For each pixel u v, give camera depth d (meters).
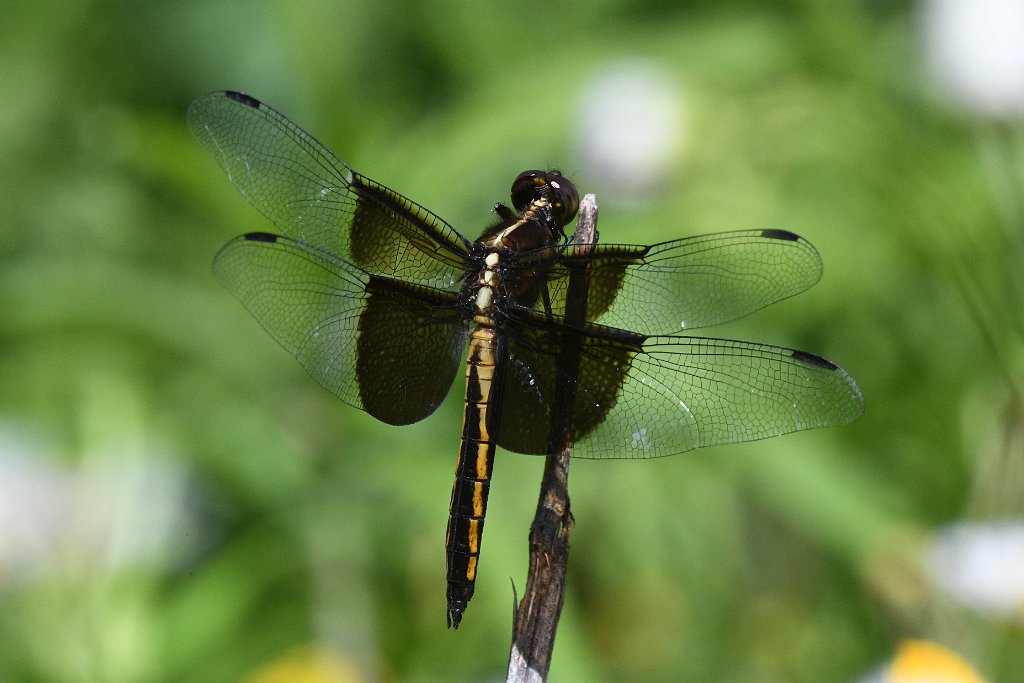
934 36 1.21
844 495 1.19
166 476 1.18
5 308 1.20
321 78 1.20
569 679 1.17
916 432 1.21
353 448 1.19
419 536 1.20
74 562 1.17
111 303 1.20
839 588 1.21
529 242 1.14
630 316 1.14
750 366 1.13
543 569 1.11
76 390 1.20
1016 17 1.20
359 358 1.14
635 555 1.21
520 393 1.13
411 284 1.14
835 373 1.13
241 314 1.20
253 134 1.15
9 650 1.16
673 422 1.13
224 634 1.19
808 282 1.14
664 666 1.21
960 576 1.18
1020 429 1.18
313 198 1.15
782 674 1.21
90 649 1.16
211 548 1.19
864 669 1.20
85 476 1.17
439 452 1.19
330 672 1.18
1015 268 1.19
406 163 1.20
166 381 1.20
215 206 1.20
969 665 1.17
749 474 1.21
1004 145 1.20
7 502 1.17
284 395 1.20
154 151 1.20
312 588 1.19
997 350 1.18
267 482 1.19
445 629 1.20
